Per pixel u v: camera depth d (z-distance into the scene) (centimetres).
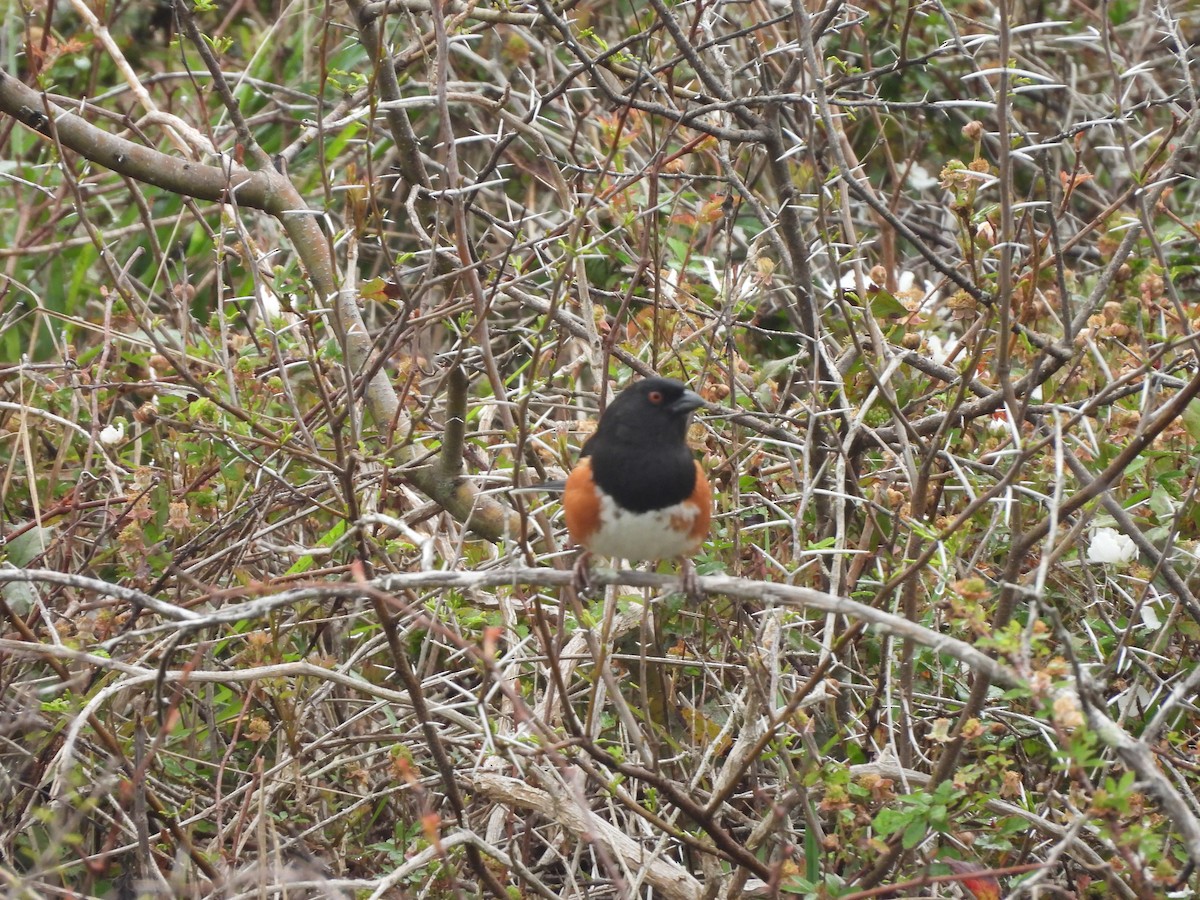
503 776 823
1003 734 877
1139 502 891
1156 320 1073
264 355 1030
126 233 1358
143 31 1636
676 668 927
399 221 1484
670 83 1012
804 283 995
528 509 891
